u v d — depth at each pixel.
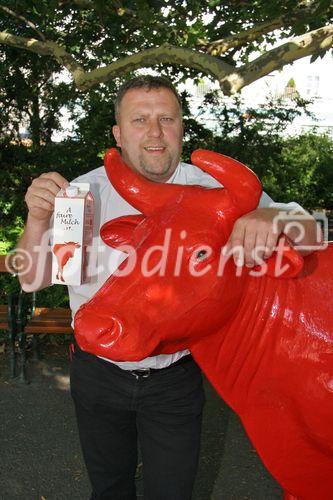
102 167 2.51
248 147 9.21
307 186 11.98
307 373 1.84
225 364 1.93
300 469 1.95
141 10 5.18
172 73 7.90
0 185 8.20
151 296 1.65
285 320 1.86
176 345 1.82
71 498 3.17
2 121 8.68
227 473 3.44
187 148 8.88
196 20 6.09
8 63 8.34
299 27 4.75
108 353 1.58
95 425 2.43
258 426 1.95
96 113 8.49
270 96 14.66
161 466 2.30
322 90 21.31
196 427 2.34
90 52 8.91
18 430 3.83
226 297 1.73
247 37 5.68
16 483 3.27
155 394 2.29
